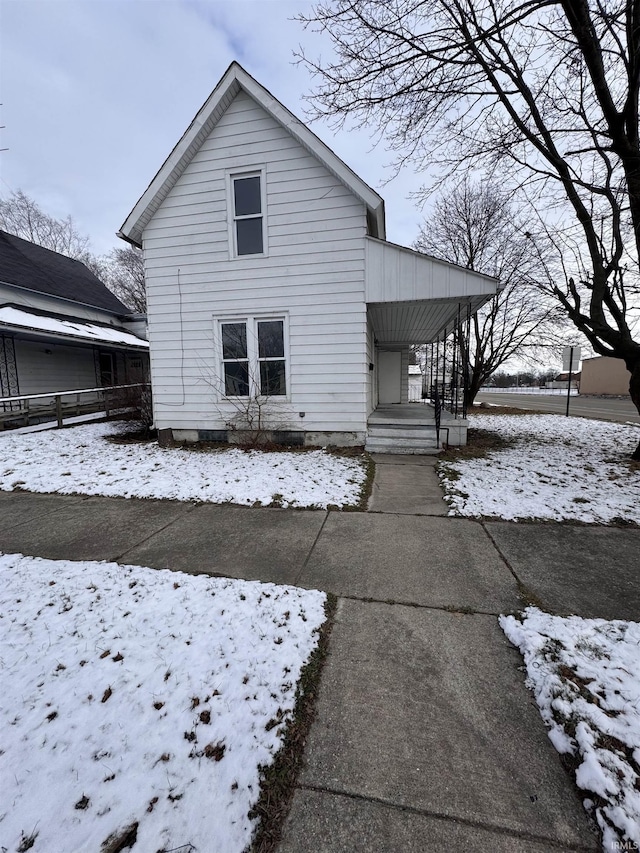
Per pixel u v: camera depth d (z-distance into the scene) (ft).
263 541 12.20
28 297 46.29
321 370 25.09
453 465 21.13
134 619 8.29
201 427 27.32
